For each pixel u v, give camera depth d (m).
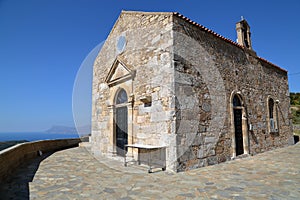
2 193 3.92
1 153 5.12
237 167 5.92
